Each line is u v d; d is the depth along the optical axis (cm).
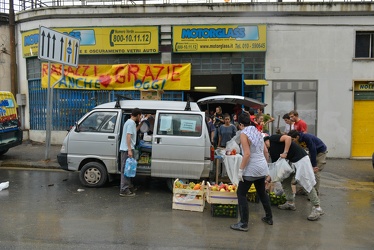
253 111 1102
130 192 660
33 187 705
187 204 579
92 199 629
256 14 1120
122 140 648
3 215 530
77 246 420
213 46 1133
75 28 1165
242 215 494
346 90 1123
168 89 1142
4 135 935
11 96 986
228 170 614
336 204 648
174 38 1140
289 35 1123
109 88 1163
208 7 1122
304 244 449
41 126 1241
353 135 1138
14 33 1244
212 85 1166
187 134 657
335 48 1120
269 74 1132
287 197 606
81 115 1190
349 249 436
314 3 1105
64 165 707
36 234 456
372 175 901
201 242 446
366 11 1105
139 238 452
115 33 1155
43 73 1190
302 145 662
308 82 1129
